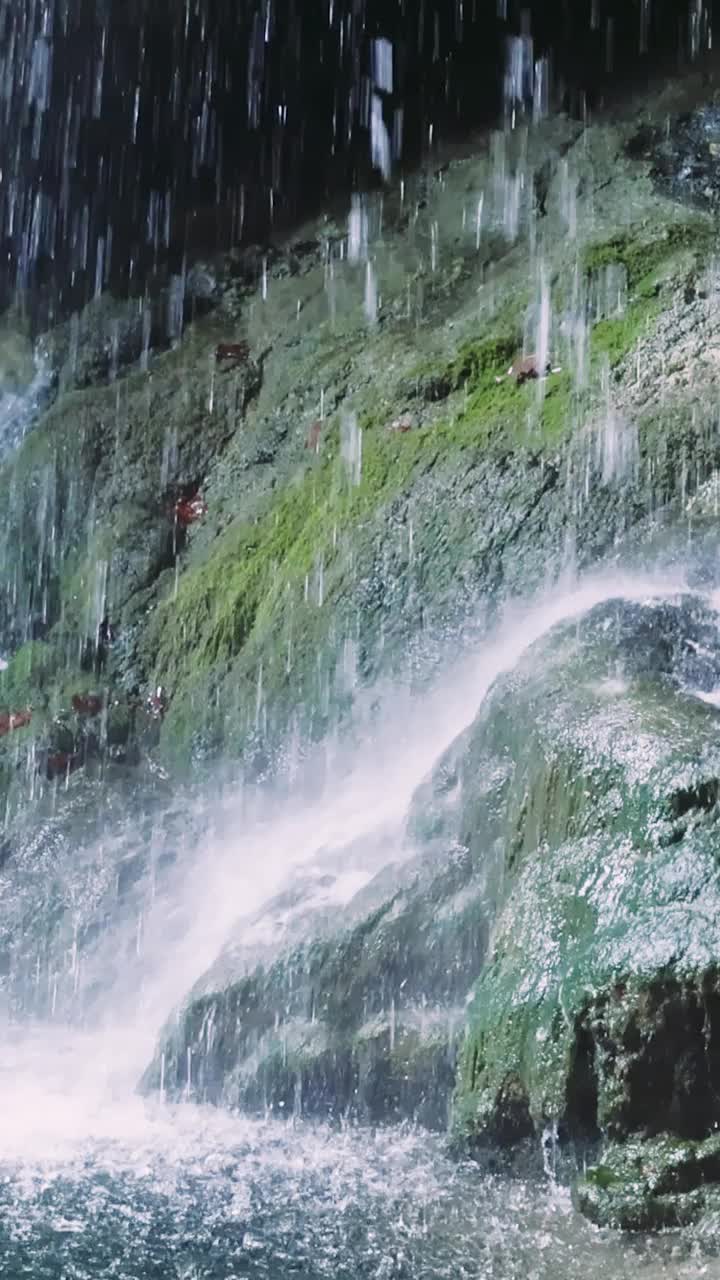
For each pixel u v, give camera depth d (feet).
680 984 17.40
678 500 32.78
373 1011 21.75
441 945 21.72
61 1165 19.25
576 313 40.42
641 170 46.68
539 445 35.29
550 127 50.80
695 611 24.97
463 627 33.73
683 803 19.24
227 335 52.16
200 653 40.63
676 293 38.27
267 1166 19.13
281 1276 15.19
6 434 53.98
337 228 53.42
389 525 36.73
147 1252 15.97
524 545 33.94
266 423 47.37
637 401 34.76
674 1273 14.85
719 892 18.07
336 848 25.66
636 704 21.58
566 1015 18.13
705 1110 17.24
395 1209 17.24
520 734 22.76
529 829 21.35
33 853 36.06
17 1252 16.01
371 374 45.24
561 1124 17.99
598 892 19.21
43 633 47.29
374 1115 20.88
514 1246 15.84
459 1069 19.42
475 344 41.83
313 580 37.73
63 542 48.32
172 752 39.29
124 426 49.47
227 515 45.73
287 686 36.70
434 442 38.11
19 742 39.99
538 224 48.06
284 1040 21.99
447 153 53.47
